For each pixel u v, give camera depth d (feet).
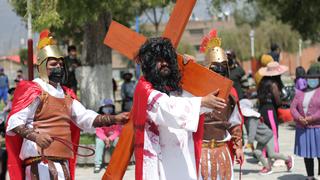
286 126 58.70
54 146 16.99
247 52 177.68
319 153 28.35
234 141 19.67
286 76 139.44
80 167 35.50
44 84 17.30
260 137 32.50
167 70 14.79
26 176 17.19
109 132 34.14
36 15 34.30
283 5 73.36
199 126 15.17
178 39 15.87
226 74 19.54
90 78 46.57
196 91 15.02
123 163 15.75
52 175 16.81
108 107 35.68
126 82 50.98
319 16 72.02
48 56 17.30
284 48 180.24
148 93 14.52
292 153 39.65
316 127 28.37
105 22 46.11
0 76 74.49
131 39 16.11
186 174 14.97
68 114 17.43
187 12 15.78
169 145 15.05
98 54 46.47
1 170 19.69
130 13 62.85
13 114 16.71
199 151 15.23
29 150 16.96
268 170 32.68
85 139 38.24
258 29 179.93
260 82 33.71
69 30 75.72
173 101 14.21
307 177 29.81
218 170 18.69
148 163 14.82
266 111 32.71
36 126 16.90
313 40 81.25
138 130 14.87
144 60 14.85
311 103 28.25
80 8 36.42
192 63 15.05
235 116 19.67
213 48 19.49
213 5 51.03
